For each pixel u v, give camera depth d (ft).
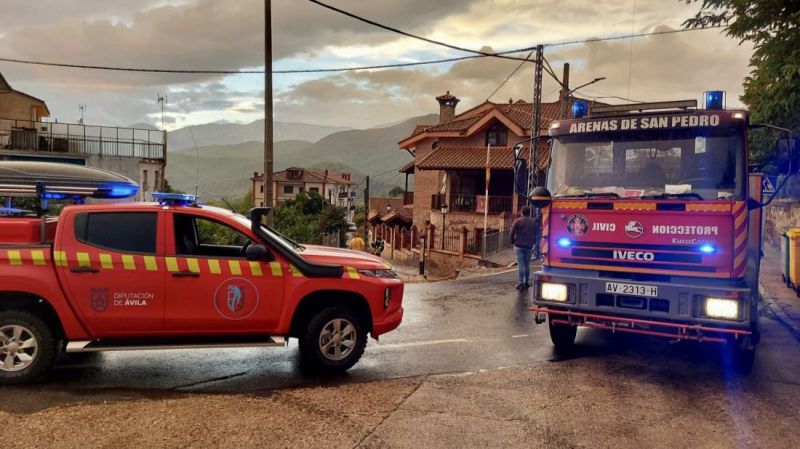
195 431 14.32
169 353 22.07
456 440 13.98
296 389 17.75
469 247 89.35
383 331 19.98
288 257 19.24
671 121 19.94
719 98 20.10
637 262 19.75
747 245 18.52
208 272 18.72
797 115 30.22
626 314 19.70
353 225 171.83
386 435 14.21
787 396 17.49
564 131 22.07
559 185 21.99
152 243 18.65
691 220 18.92
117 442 13.62
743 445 13.93
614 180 20.99
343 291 19.63
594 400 16.97
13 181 20.62
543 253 21.74
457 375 19.38
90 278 18.04
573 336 23.31
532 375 19.44
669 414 15.92
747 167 18.89
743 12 25.36
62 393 17.10
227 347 18.44
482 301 35.86
